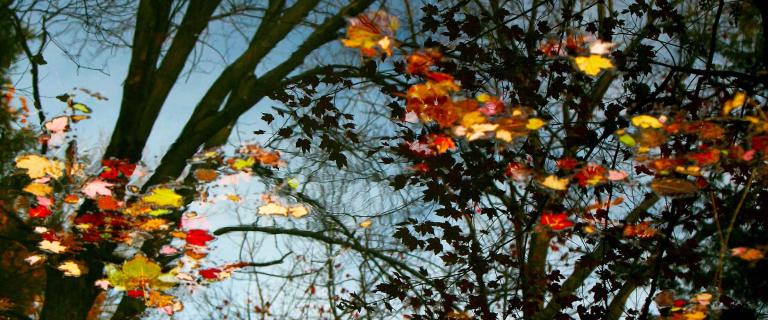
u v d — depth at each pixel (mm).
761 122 3459
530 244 6273
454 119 4445
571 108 4906
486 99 4141
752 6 5523
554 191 4418
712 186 4094
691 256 4430
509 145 4688
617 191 4711
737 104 3445
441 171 4777
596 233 4648
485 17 5176
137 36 5984
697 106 4043
